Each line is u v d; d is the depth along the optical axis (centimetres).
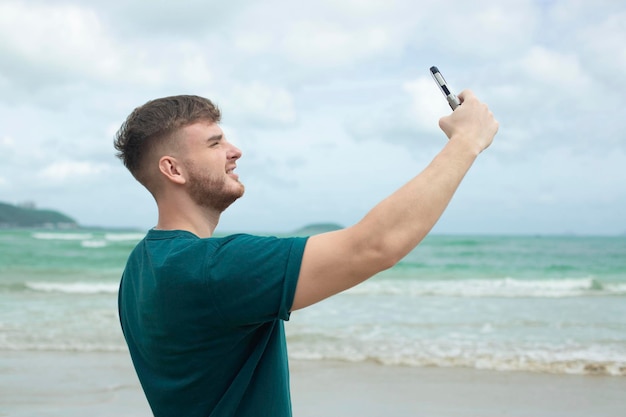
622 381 698
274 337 145
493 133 135
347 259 122
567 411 582
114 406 591
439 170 127
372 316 1198
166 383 142
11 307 1329
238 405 139
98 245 4031
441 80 142
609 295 1677
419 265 2928
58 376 716
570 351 848
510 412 577
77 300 1480
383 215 121
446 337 960
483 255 3516
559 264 2989
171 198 150
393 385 678
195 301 131
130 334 155
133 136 150
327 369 756
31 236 5850
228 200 153
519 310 1306
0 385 673
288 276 125
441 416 564
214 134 150
